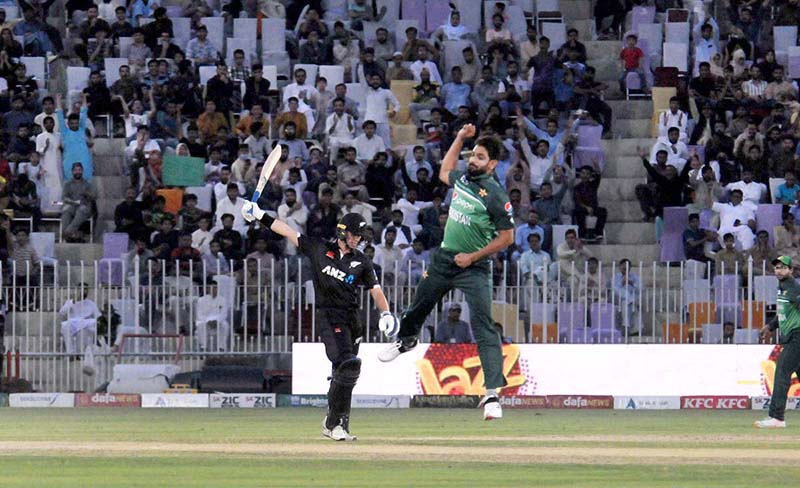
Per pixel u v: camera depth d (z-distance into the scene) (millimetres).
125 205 91438
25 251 87125
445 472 33000
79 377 81625
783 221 95000
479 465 34969
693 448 42469
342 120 99875
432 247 90625
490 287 45969
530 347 76438
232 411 71125
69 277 82125
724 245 93062
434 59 106125
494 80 103812
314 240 43250
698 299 83250
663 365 76188
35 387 81562
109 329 81062
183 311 82188
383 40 107188
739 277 84875
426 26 110562
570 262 86000
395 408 75062
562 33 109812
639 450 41219
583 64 105250
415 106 103062
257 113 98438
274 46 106812
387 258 87438
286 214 91000
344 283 42906
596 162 100625
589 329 82438
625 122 105312
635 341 83875
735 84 105188
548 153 99562
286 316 81438
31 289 82938
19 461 36062
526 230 91625
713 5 112000
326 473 32625
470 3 111062
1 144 97125
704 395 76062
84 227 95812
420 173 95125
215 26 106562
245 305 81562
